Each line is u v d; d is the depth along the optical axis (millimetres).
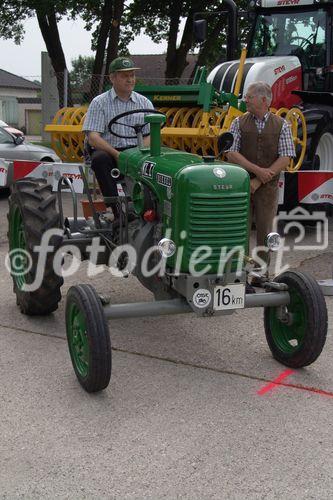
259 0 8719
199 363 4012
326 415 3348
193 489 2697
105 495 2658
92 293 3479
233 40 8719
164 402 3477
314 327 3693
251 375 3840
